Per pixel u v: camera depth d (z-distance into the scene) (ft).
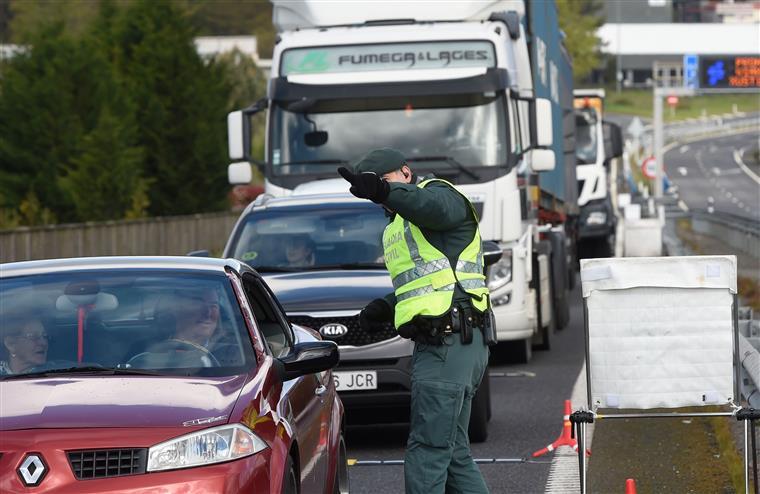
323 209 145.69
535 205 206.39
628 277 92.02
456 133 182.09
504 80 182.60
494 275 184.03
